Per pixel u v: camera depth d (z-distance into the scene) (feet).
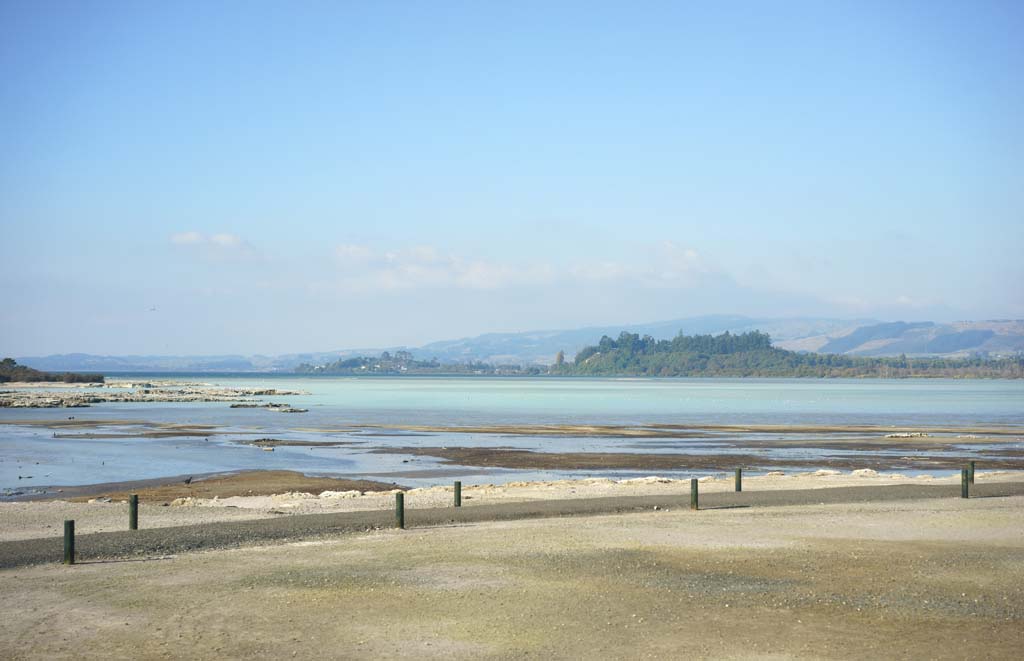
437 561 72.90
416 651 50.08
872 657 48.73
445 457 183.32
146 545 78.84
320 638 52.54
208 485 137.18
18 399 401.08
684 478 150.10
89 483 142.41
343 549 78.13
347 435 238.48
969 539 82.64
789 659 48.39
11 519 96.27
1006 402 476.54
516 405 427.33
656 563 72.02
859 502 107.14
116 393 504.43
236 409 372.79
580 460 177.27
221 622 55.83
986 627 54.19
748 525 90.33
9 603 60.18
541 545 79.56
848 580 66.18
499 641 51.80
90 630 54.13
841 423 294.46
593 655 49.19
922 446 208.23
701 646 50.62
